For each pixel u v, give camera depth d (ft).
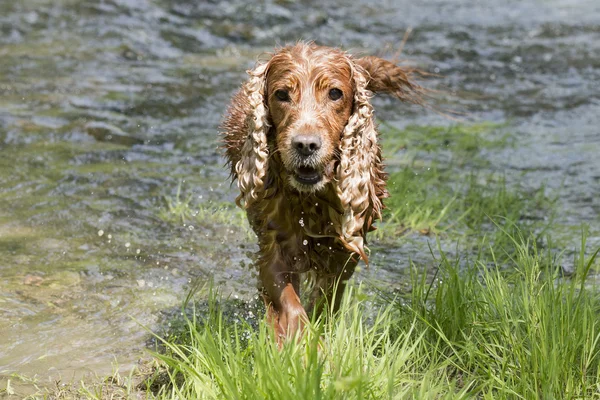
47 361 19.17
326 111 18.95
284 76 19.01
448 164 36.19
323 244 19.84
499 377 17.17
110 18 58.85
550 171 35.42
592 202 31.53
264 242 19.54
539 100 47.24
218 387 15.92
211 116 42.04
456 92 48.37
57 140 37.01
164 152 36.50
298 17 62.69
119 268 24.70
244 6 63.41
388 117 43.80
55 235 27.04
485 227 29.12
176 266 24.97
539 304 17.89
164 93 45.16
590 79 51.42
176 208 29.66
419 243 27.35
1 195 30.22
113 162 34.81
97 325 21.11
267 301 19.53
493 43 59.11
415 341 18.19
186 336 20.22
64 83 45.78
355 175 19.07
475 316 18.85
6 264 24.59
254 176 18.89
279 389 14.64
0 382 18.11
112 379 18.29
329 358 16.65
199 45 55.67
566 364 16.81
